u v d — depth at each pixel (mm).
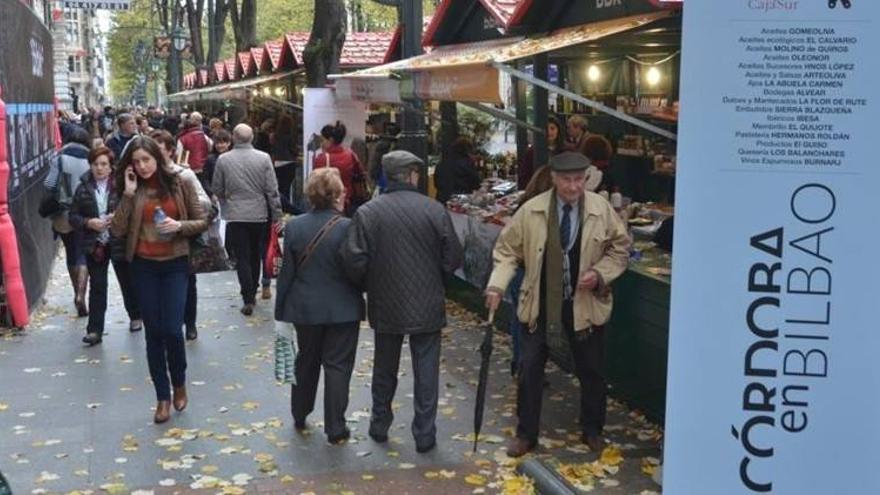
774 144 3635
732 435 3811
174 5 49000
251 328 9258
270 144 18719
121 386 7348
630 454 5848
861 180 3621
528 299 5715
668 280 6145
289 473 5613
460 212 9703
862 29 3555
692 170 3684
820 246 3662
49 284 11992
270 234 10094
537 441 5984
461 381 7406
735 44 3600
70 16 101438
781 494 3822
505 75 6613
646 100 10008
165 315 6430
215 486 5410
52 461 5801
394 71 8789
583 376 5910
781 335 3725
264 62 23266
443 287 5941
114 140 12156
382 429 6105
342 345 6047
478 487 5430
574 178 5469
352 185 11852
